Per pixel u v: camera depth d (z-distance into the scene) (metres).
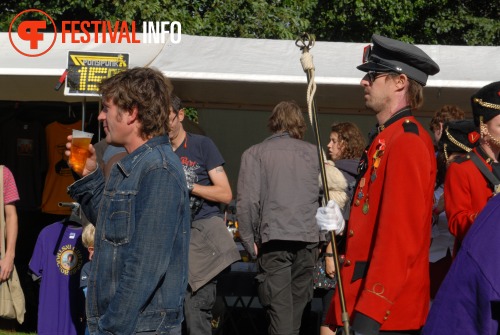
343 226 3.32
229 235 5.05
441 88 6.73
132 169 2.76
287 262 5.52
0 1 13.26
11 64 6.65
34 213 8.45
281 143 5.60
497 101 3.54
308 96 3.48
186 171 5.00
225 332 7.27
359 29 15.15
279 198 5.47
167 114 2.86
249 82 6.75
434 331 2.79
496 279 2.71
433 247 4.50
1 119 8.34
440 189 4.56
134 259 2.64
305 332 6.79
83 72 6.21
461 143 4.27
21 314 6.13
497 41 15.91
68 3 12.78
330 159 5.80
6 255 6.04
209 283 5.02
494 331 2.72
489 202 2.85
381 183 3.01
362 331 2.86
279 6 14.30
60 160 8.39
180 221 2.77
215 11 13.05
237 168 9.55
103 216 2.78
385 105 3.16
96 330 2.75
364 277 3.02
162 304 2.73
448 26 15.61
